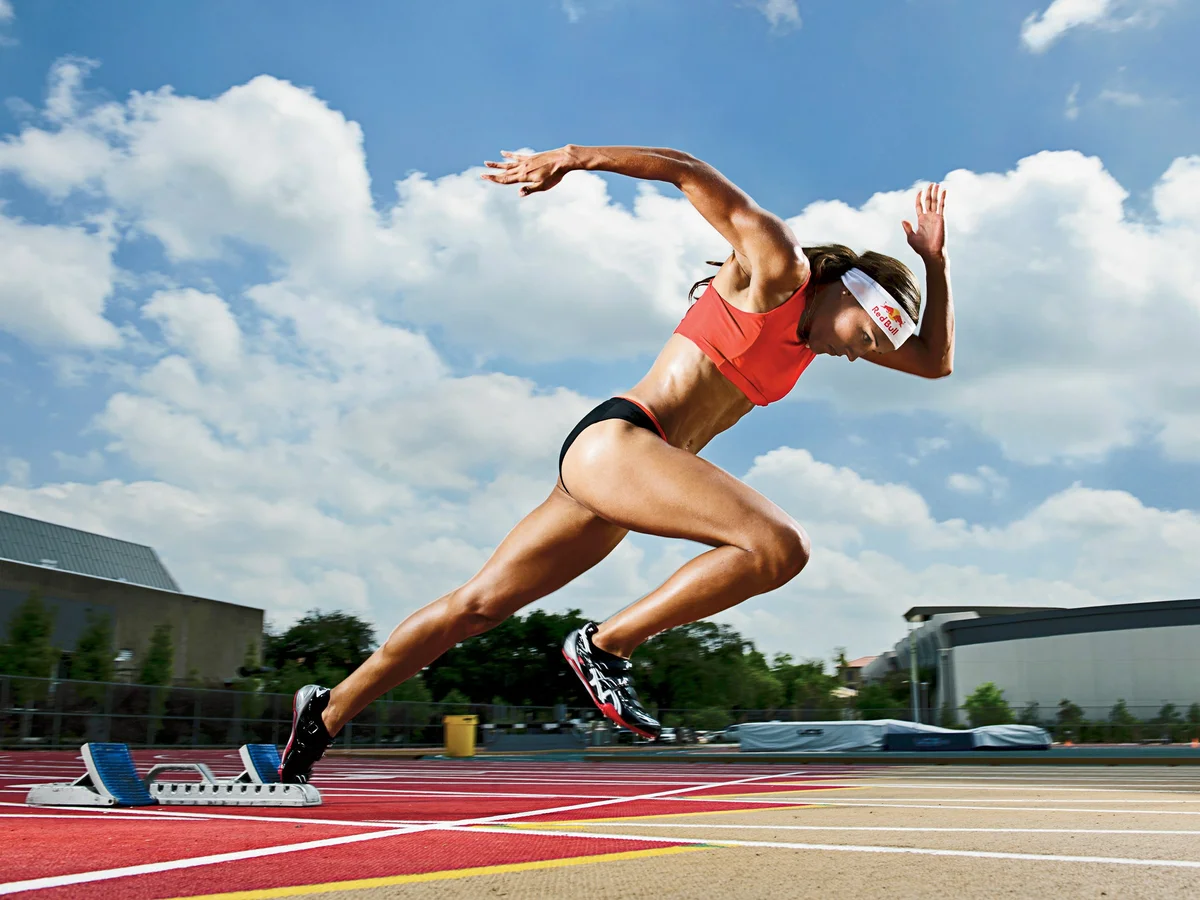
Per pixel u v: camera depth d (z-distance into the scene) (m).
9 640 31.33
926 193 3.72
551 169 3.20
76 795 4.55
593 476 3.26
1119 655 37.03
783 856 2.52
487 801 5.50
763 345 3.32
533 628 51.12
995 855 2.52
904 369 3.75
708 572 3.07
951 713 37.19
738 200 3.17
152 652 36.09
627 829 3.41
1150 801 5.42
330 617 56.06
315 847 2.75
